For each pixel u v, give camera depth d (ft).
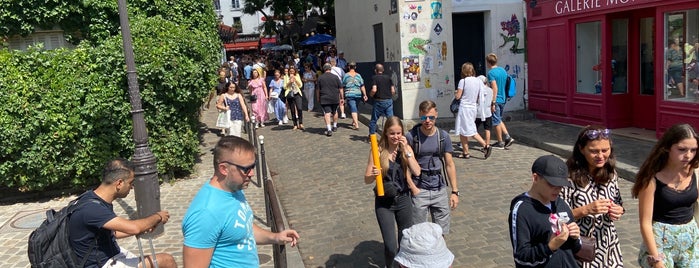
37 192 30.25
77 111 28.73
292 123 53.11
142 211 23.03
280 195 29.43
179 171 33.83
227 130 44.06
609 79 38.58
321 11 119.03
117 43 29.94
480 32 50.29
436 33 47.85
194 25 50.06
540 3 44.42
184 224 10.75
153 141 30.99
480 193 26.89
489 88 34.55
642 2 33.99
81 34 45.75
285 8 119.75
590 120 40.40
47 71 28.73
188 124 33.04
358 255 20.47
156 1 47.19
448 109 48.75
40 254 13.58
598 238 12.52
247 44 188.03
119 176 14.56
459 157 34.91
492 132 42.42
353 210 25.76
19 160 28.04
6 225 25.64
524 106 49.60
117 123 29.58
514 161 33.17
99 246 14.06
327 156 38.06
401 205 16.60
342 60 64.85
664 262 12.75
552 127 41.70
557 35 42.83
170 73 30.40
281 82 53.16
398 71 48.39
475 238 21.13
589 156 12.29
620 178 28.32
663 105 33.55
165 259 15.78
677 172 12.50
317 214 25.63
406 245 11.15
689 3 30.83
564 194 12.60
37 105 27.94
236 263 10.93
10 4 42.83
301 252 21.15
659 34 33.27
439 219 17.34
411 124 46.21
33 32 44.52
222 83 52.06
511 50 49.37
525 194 11.37
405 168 16.52
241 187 10.88
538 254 10.80
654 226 12.87
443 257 10.97
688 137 12.05
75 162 29.22
